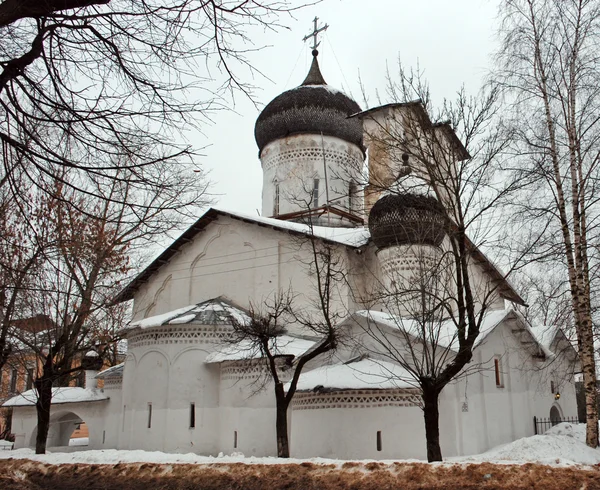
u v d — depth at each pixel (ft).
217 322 65.82
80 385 112.68
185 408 63.31
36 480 42.68
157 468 39.93
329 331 50.19
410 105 42.42
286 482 34.47
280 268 73.10
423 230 52.80
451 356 52.54
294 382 49.01
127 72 20.22
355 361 56.13
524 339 65.10
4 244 35.32
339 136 90.38
